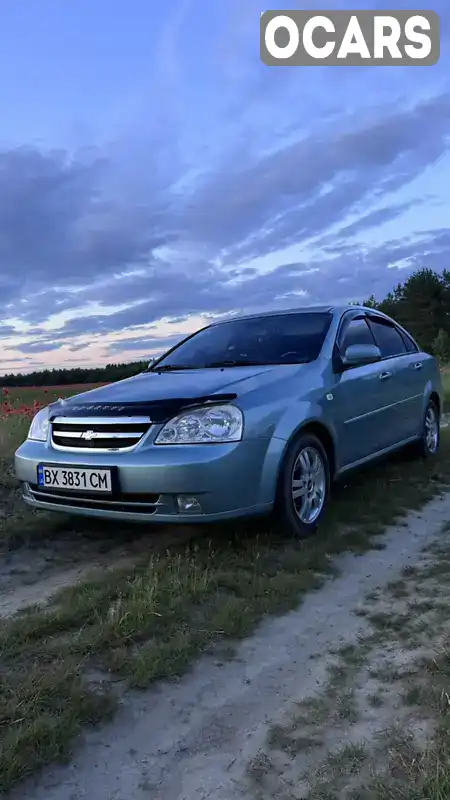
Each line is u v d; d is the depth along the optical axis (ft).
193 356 17.03
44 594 11.61
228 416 12.21
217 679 8.49
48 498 13.43
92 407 13.10
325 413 14.62
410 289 228.02
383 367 18.31
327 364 15.58
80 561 13.24
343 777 6.44
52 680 8.01
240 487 12.11
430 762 6.42
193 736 7.32
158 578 11.34
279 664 8.85
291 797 6.27
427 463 21.22
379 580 11.75
